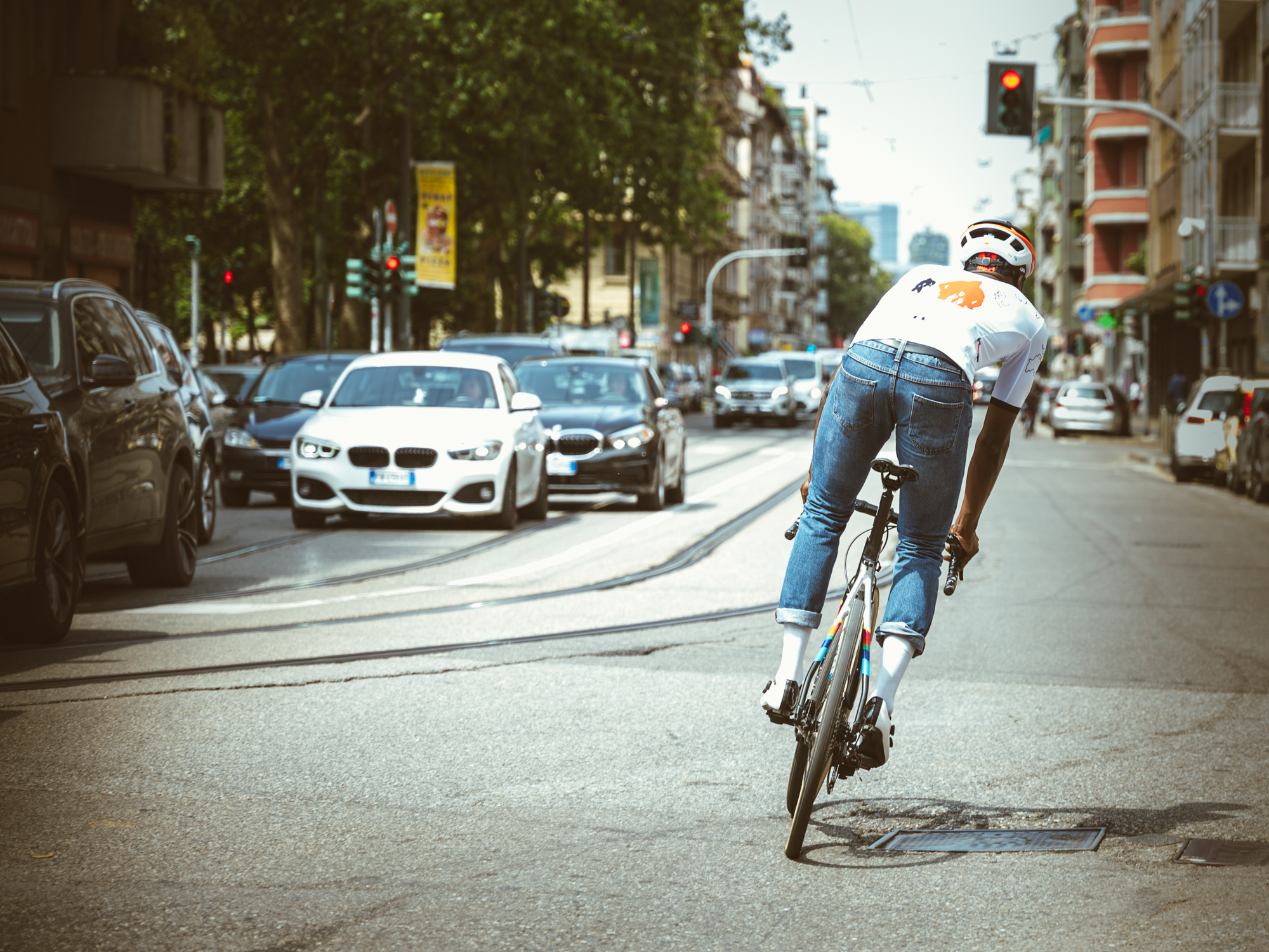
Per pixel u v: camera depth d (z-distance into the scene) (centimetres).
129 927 569
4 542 1120
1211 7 6328
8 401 1161
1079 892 626
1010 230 696
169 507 1595
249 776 805
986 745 905
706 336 10675
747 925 582
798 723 679
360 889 621
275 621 1380
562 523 2456
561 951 551
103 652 1193
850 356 677
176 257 8000
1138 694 1080
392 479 2253
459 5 4969
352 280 4631
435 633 1313
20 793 764
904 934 573
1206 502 3225
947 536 692
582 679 1102
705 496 3088
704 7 6228
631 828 719
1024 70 3394
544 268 8469
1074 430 6906
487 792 779
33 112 4053
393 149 5734
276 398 2920
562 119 5525
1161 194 8294
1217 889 629
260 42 4962
